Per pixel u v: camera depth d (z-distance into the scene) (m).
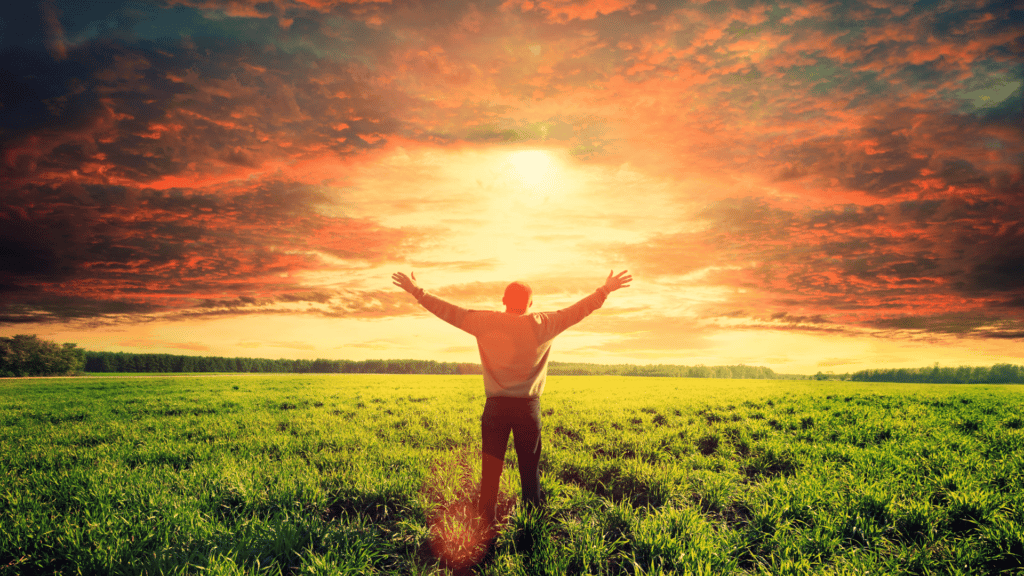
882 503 4.64
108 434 9.03
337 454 6.86
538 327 4.18
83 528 4.12
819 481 5.43
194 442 8.19
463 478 5.75
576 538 4.11
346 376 48.09
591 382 31.91
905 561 3.73
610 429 9.09
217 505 4.83
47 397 17.81
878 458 6.67
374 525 4.48
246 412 12.39
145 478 5.56
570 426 9.51
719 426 9.52
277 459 6.93
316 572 3.47
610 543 4.05
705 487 5.39
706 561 3.63
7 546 3.84
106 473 5.79
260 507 4.81
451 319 4.29
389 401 14.85
